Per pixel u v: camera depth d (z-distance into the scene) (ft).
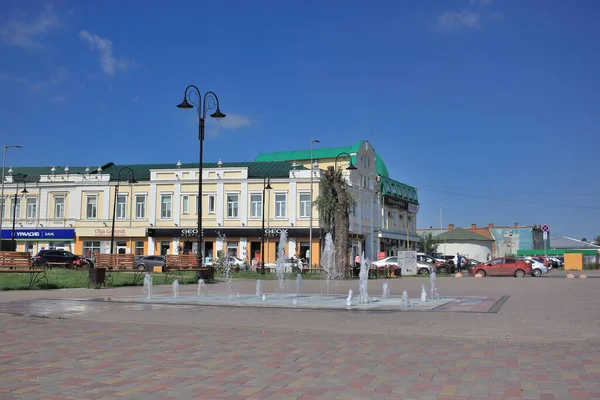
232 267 164.25
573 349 30.68
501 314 47.37
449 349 30.81
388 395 21.49
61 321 42.42
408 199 293.02
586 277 140.97
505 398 21.04
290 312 49.49
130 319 43.62
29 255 80.59
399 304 57.47
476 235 367.04
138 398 20.98
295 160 251.19
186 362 27.25
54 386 22.58
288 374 24.82
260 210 203.51
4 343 32.40
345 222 139.85
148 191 210.79
